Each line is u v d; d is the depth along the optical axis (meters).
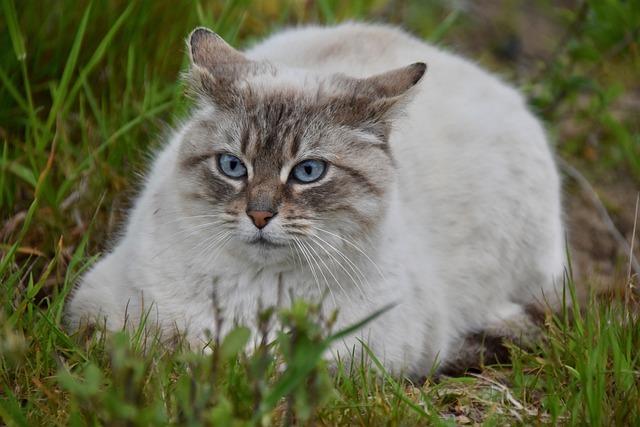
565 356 6.70
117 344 4.55
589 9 11.57
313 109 6.30
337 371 6.27
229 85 6.40
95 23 8.77
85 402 5.34
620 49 11.62
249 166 6.19
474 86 8.38
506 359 7.62
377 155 6.45
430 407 5.83
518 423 5.90
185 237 6.40
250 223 6.08
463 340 7.80
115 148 8.16
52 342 6.21
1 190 7.63
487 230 7.91
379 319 6.52
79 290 6.94
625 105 11.78
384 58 8.11
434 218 7.68
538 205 8.25
